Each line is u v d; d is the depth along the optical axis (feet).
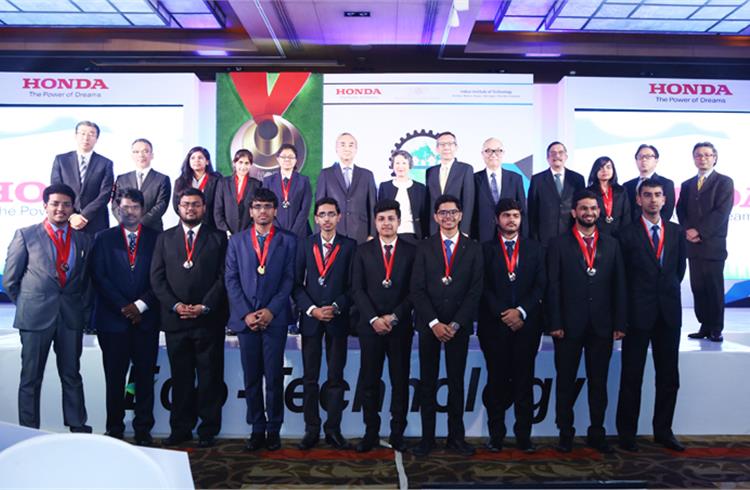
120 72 22.26
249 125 21.39
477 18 23.62
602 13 21.90
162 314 11.59
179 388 11.79
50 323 11.29
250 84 21.44
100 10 21.99
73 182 17.57
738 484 9.82
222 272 11.92
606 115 21.75
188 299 11.53
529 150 21.16
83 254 11.71
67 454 1.82
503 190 17.99
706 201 16.01
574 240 11.67
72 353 11.55
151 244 12.09
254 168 21.36
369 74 21.30
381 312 11.41
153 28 23.85
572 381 11.58
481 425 12.51
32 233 11.48
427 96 21.25
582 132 21.72
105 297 11.53
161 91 21.09
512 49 24.14
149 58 23.54
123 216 11.93
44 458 1.80
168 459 2.14
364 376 11.43
